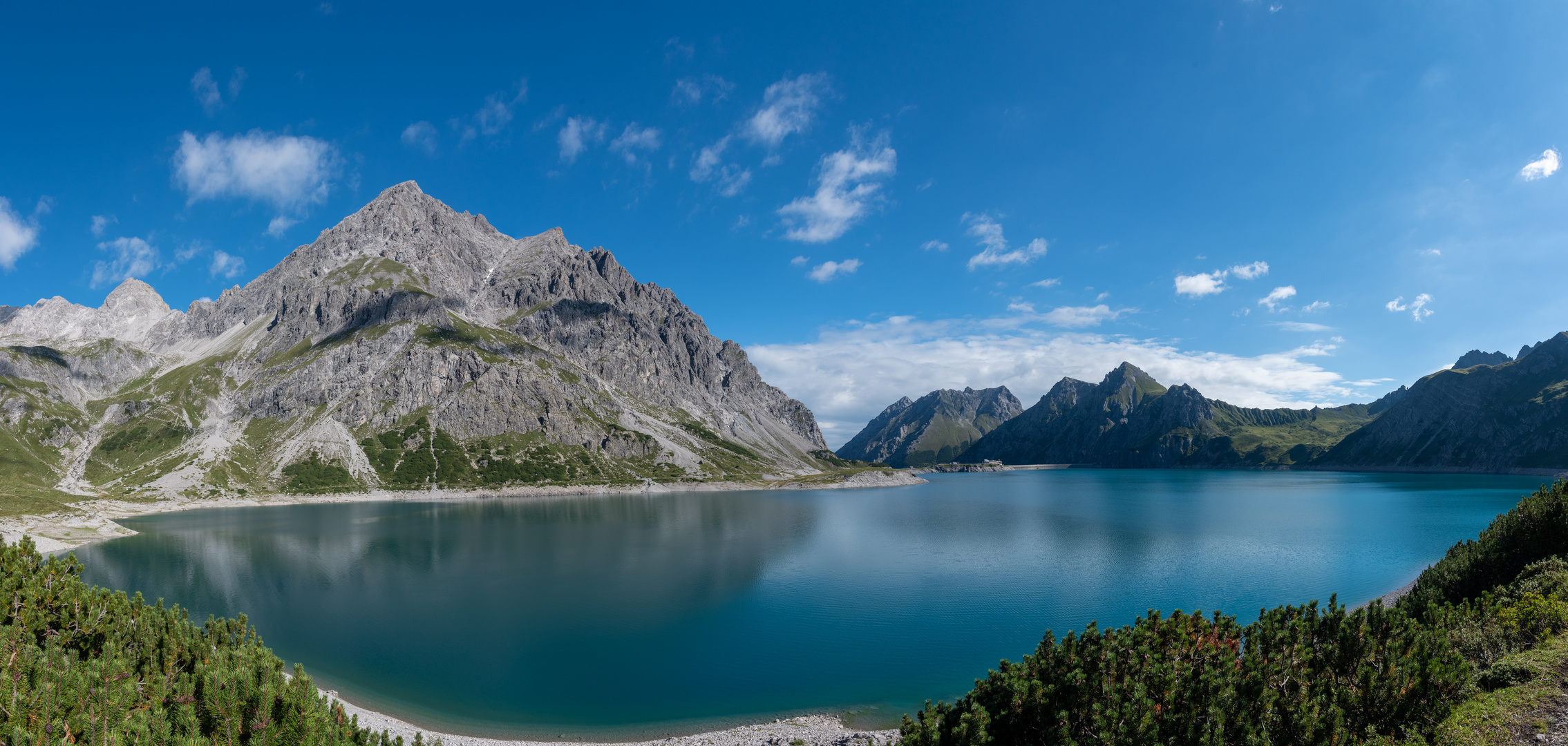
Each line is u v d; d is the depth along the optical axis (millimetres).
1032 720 18844
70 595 19422
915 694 43875
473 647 53812
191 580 81250
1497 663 21469
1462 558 38656
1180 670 19125
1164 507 172625
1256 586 72750
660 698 43406
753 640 55125
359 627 59406
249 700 15828
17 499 134125
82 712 14453
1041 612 63344
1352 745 17078
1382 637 20469
